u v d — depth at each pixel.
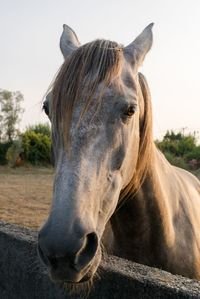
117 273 1.86
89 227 1.48
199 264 2.52
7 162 26.16
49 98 1.75
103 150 1.65
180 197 2.60
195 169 16.80
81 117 1.61
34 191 12.68
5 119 29.08
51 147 1.99
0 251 2.68
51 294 2.17
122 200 2.15
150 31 2.21
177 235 2.44
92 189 1.58
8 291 2.62
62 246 1.38
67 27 2.36
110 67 1.70
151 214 2.25
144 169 2.14
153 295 1.71
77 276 1.46
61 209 1.46
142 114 2.09
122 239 2.37
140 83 2.13
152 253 2.33
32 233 2.62
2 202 9.92
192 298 1.57
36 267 2.29
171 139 20.17
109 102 1.68
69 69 1.67
